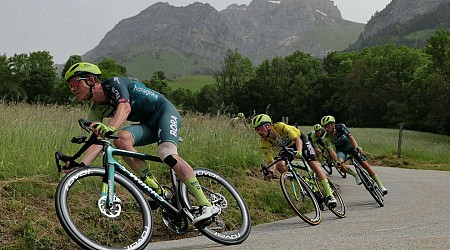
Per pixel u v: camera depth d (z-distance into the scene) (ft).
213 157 28.22
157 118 13.64
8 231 15.40
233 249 13.66
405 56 238.27
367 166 27.89
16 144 21.65
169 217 13.58
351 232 16.83
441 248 12.56
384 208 24.50
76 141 11.88
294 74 320.50
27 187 18.11
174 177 13.80
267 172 21.45
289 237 16.11
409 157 76.95
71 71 12.75
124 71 279.90
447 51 182.60
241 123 37.06
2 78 224.33
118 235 16.40
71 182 11.45
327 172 43.55
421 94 179.63
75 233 10.98
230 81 327.67
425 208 23.39
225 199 14.60
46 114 30.12
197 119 35.50
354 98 253.24
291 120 295.89
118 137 12.39
